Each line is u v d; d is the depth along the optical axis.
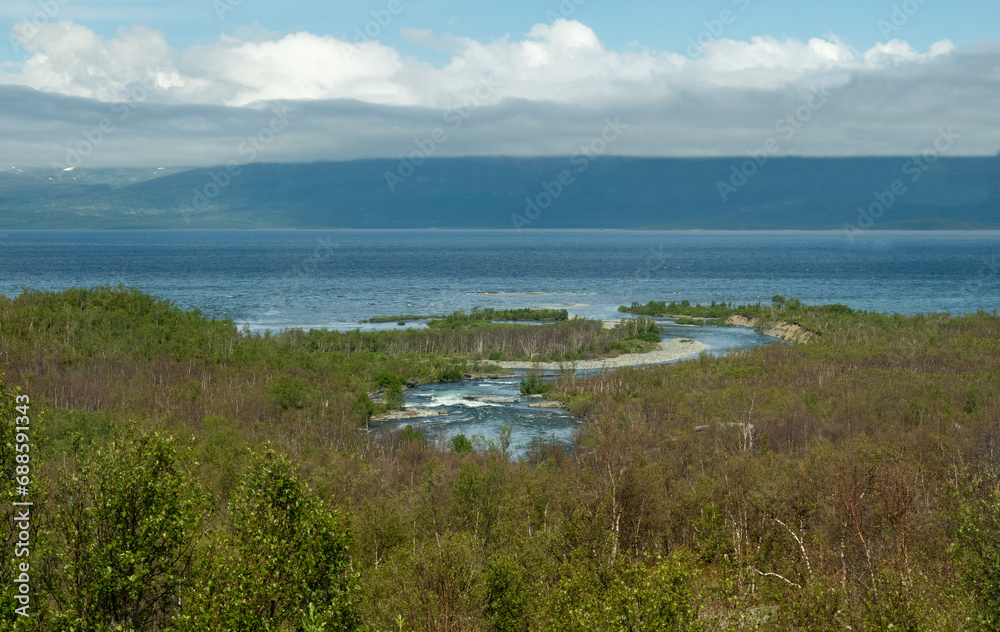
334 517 26.83
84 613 22.91
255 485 26.78
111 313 117.88
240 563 23.30
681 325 172.38
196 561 25.05
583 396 95.81
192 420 74.69
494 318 179.62
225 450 55.84
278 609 23.78
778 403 82.25
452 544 31.17
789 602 24.64
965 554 24.58
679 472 55.97
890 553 30.97
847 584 27.05
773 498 43.19
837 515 38.44
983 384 87.06
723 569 29.16
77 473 24.78
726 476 46.88
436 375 112.12
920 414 73.69
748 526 43.03
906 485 37.97
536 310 184.38
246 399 83.75
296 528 25.64
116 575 23.14
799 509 41.97
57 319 108.94
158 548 24.75
